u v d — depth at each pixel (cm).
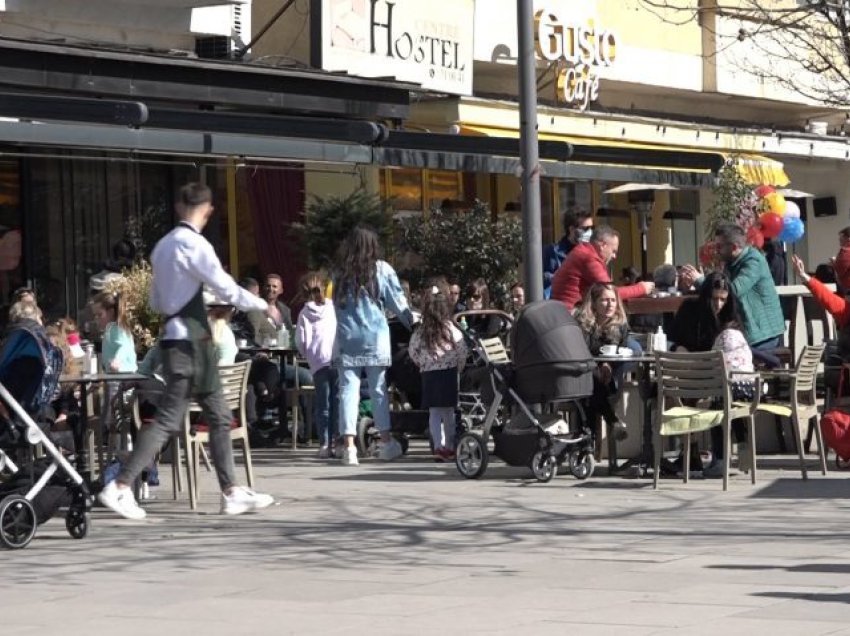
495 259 3039
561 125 3566
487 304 2770
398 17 3167
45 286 2816
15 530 1555
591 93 3691
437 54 3266
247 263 3159
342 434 2308
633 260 4141
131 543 1583
